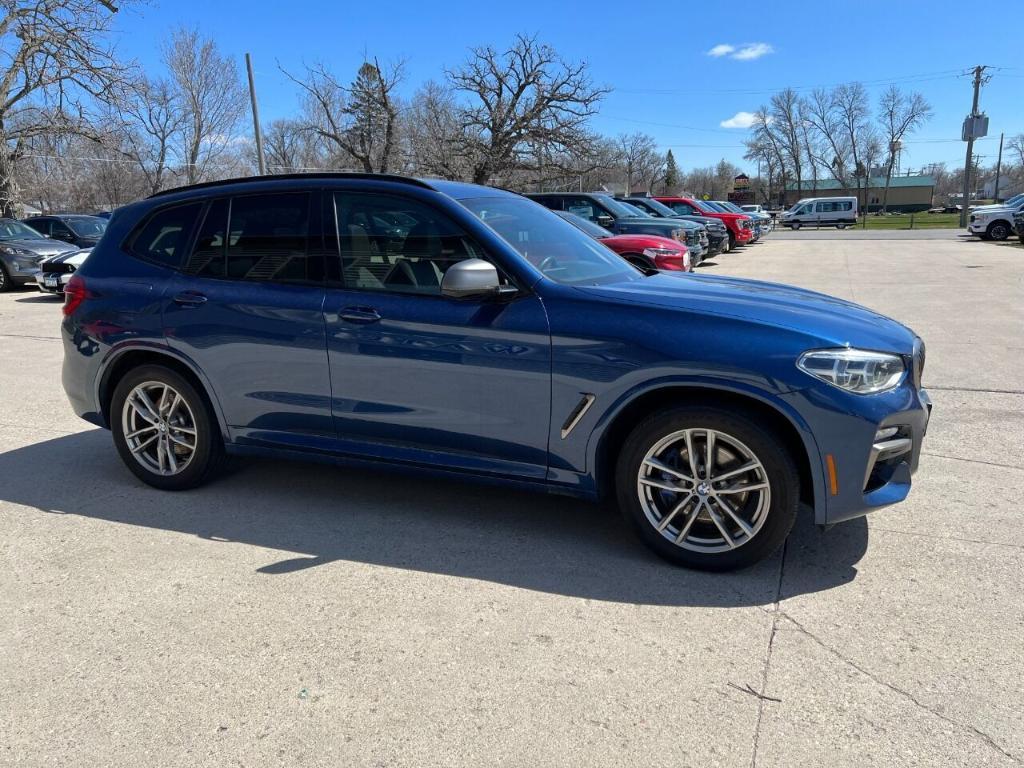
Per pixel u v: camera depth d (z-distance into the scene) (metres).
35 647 2.87
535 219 4.19
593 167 36.06
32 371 7.91
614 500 4.22
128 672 2.71
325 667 2.72
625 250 11.53
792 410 3.07
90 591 3.28
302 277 3.94
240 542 3.75
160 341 4.22
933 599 3.12
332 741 2.35
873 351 3.16
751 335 3.15
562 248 4.00
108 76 26.33
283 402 4.02
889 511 4.01
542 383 3.44
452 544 3.70
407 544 3.71
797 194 101.81
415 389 3.69
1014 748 2.27
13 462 5.01
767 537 3.23
